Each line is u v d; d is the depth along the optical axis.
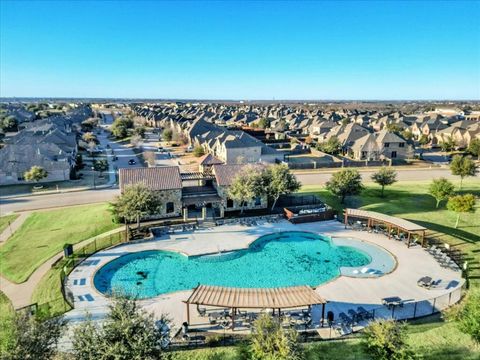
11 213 55.19
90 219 50.88
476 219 50.97
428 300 31.05
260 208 56.00
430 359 22.55
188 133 127.19
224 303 27.38
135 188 45.72
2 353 18.02
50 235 45.81
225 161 91.50
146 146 125.62
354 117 196.62
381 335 21.69
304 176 80.56
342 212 54.91
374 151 99.25
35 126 136.12
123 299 21.83
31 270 36.81
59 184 73.69
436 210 55.00
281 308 27.75
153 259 40.53
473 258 39.12
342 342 25.31
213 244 43.44
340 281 34.91
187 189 56.16
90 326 20.14
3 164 74.94
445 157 104.50
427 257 39.78
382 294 32.44
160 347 20.31
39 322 20.14
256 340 21.72
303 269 38.59
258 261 40.38
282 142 127.12
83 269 37.31
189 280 36.31
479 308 22.83
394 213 53.81
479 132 117.56
